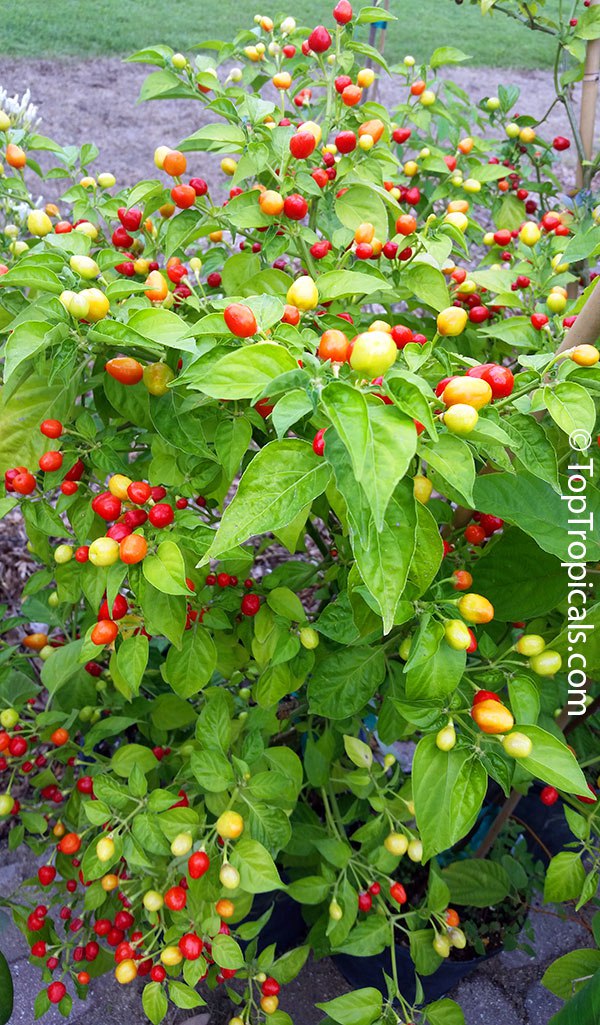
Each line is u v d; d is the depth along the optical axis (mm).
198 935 464
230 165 606
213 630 557
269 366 305
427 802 351
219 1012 703
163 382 428
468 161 748
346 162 537
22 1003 708
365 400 261
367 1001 457
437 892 508
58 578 481
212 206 518
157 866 498
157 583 378
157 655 720
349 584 395
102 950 573
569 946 765
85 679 640
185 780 548
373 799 510
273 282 490
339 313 485
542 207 810
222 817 437
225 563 509
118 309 408
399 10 2930
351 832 712
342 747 639
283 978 500
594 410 342
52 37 2436
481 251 1624
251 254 524
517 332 505
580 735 661
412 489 295
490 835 683
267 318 347
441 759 357
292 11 2574
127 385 443
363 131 535
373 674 483
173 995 450
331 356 307
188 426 429
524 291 610
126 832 474
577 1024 415
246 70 641
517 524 389
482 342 635
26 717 697
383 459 259
